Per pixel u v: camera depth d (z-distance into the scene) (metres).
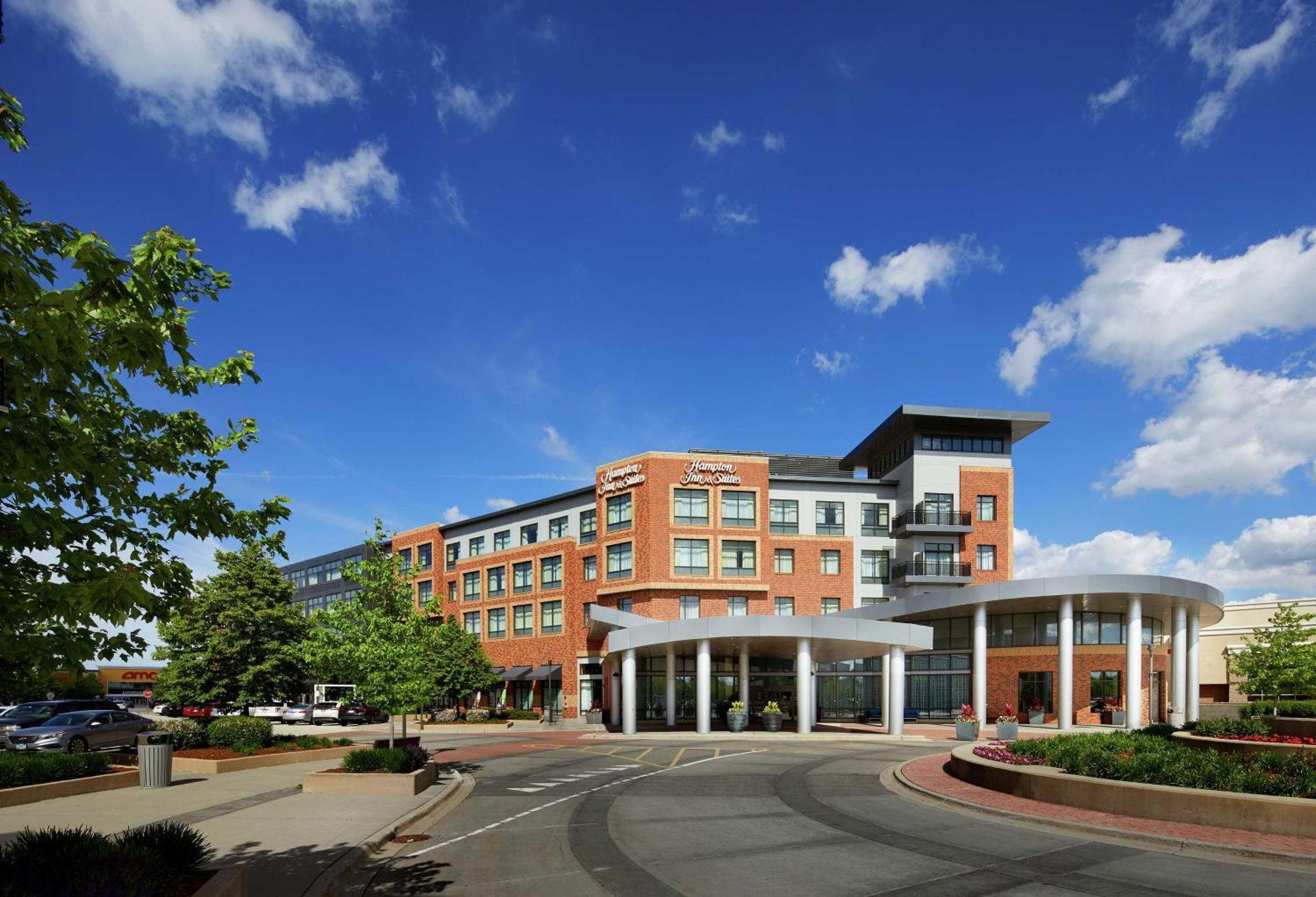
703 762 26.31
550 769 24.27
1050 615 48.59
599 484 58.88
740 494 56.81
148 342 6.17
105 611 5.81
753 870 11.28
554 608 61.06
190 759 22.97
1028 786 16.69
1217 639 69.06
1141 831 13.18
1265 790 14.01
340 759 26.58
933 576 57.47
